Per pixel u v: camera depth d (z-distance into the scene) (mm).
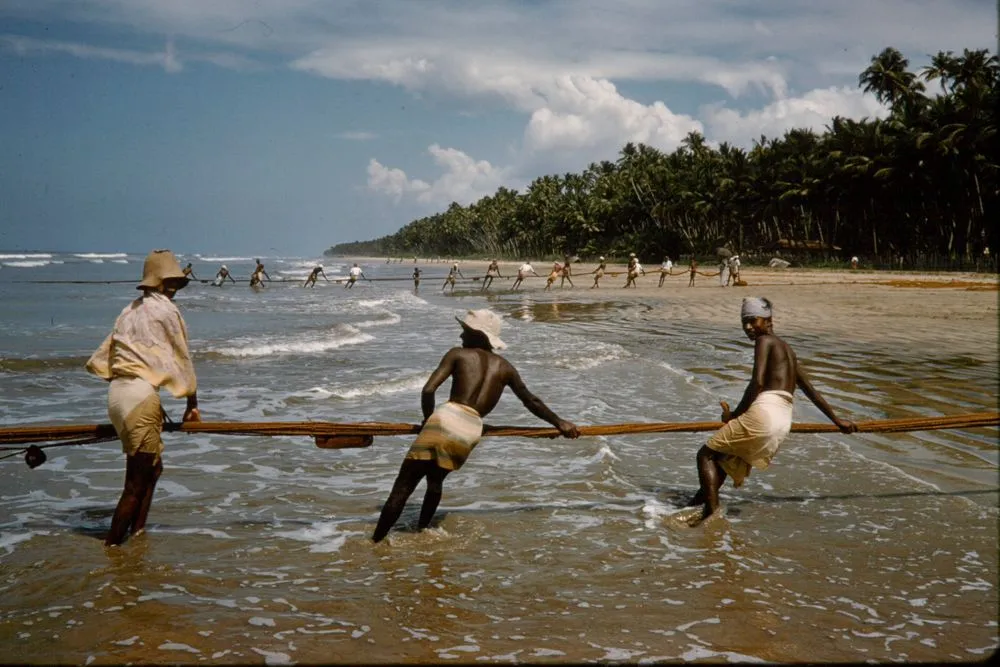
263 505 5543
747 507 5504
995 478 6191
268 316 24781
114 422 4605
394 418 8547
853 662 3283
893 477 6172
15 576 4113
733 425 5133
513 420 8469
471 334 5000
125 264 100562
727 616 3742
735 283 39531
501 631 3561
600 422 8320
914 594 4016
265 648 3355
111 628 3516
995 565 4418
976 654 3355
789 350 5281
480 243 172125
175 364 4730
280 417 8562
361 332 18969
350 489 6004
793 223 76375
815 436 7527
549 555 4582
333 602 3859
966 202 57188
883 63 74750
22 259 123812
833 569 4359
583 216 108250
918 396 9188
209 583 4078
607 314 24719
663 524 5168
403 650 3357
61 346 15914
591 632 3564
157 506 5469
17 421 8234
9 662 3188
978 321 19375
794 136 75250
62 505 5500
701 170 83188
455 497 5797
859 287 35719
